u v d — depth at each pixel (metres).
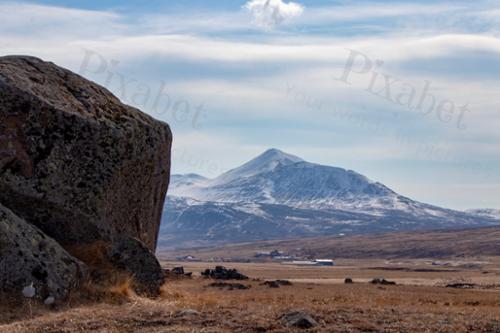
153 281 26.53
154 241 31.47
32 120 26.02
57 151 26.27
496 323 19.69
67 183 26.38
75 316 20.28
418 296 44.00
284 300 29.62
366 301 29.78
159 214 31.64
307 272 160.12
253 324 19.08
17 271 22.22
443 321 19.98
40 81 27.17
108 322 19.45
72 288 23.34
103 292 24.12
